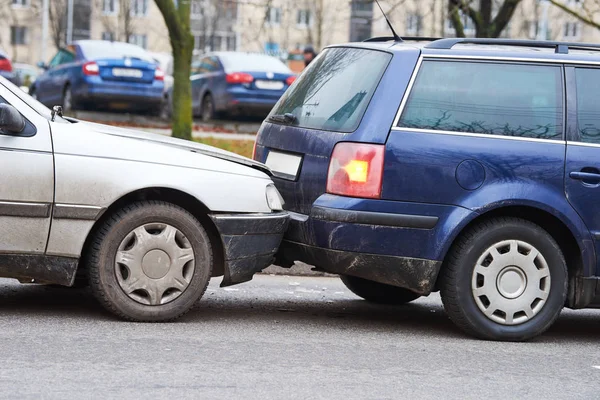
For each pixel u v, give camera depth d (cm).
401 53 745
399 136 725
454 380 621
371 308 878
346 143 728
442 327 800
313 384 589
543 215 750
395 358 672
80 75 2327
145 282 718
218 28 6700
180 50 1702
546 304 746
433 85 740
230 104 2408
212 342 683
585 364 692
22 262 699
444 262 740
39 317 733
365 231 720
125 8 5734
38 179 693
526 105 748
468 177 726
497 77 750
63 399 530
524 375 646
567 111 752
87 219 700
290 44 6359
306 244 745
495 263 737
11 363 596
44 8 6444
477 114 740
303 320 794
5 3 6712
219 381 583
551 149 741
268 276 1009
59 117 745
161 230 720
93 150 707
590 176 741
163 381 576
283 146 789
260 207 738
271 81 2420
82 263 736
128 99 2358
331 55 813
